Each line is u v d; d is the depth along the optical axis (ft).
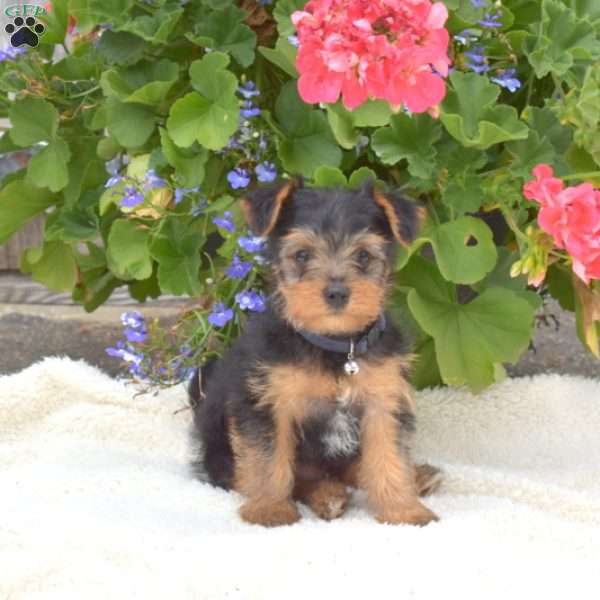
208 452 4.07
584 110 3.97
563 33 4.16
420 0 3.84
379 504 3.84
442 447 4.31
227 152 4.21
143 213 4.15
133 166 4.22
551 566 3.50
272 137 4.21
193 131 4.05
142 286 4.80
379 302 3.77
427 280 4.20
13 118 4.29
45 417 4.45
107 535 3.56
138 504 3.84
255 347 3.87
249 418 3.85
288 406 3.84
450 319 4.14
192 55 4.31
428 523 3.73
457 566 3.47
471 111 4.04
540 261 3.94
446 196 4.05
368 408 3.86
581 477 4.04
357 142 4.11
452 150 4.07
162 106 4.24
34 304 5.84
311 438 3.92
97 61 4.34
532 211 4.28
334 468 4.00
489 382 4.12
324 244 3.75
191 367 4.28
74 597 3.37
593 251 3.81
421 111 3.92
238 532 3.70
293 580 3.42
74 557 3.48
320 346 3.80
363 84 3.87
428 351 4.32
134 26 4.07
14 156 5.41
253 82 4.28
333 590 3.38
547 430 4.33
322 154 4.14
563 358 5.28
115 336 5.47
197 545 3.55
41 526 3.60
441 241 4.05
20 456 4.21
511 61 4.30
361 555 3.51
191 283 4.17
